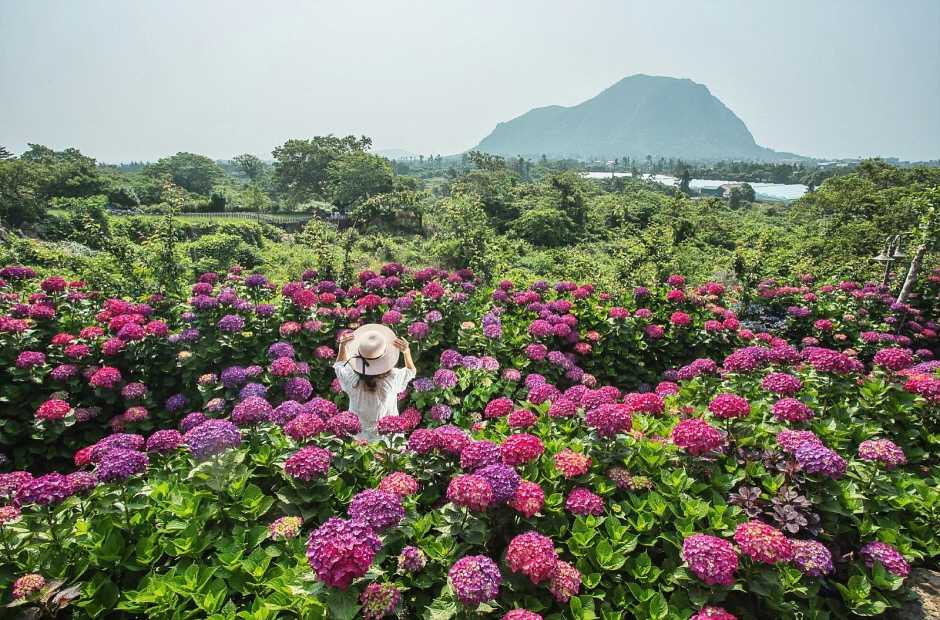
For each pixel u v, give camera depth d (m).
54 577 2.39
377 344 4.35
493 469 2.62
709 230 36.84
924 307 9.22
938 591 2.73
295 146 69.56
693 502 2.79
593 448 3.17
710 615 2.13
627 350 7.00
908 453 3.78
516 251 26.02
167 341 5.72
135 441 3.17
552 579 2.31
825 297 8.80
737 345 6.88
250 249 21.84
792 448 2.99
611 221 49.16
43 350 5.80
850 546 2.92
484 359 5.37
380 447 3.38
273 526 2.59
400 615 2.21
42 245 17.56
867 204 30.20
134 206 50.16
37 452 4.84
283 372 5.04
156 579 2.32
